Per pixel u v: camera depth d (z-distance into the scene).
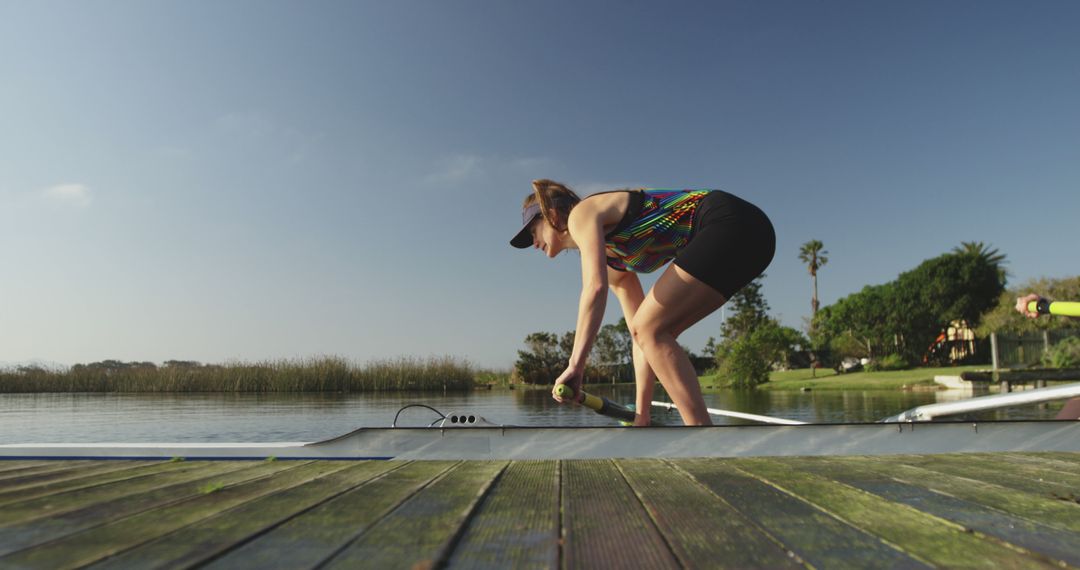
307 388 24.91
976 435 2.25
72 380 24.81
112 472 1.82
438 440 2.15
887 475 1.71
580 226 2.52
